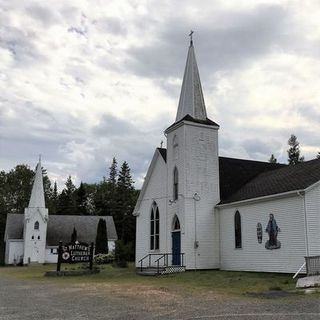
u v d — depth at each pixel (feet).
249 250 89.25
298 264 76.28
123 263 123.85
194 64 110.83
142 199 119.85
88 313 39.06
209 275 82.89
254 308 39.83
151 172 117.19
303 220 75.82
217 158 103.91
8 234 218.18
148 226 115.34
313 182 76.02
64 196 314.55
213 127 104.63
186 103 108.06
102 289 61.67
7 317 37.45
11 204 311.88
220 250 98.89
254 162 116.57
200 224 98.68
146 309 40.83
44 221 211.61
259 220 87.10
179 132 103.50
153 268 92.79
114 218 285.23
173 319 34.88
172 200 103.50
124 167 298.35
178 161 102.47
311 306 39.96
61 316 37.58
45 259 213.25
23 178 318.24
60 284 72.64
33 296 54.03
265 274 81.20
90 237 226.99
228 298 48.21
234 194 101.09
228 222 97.04
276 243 81.71
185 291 56.70
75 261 97.81
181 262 96.37
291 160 229.86
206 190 100.83
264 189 89.51
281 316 34.91
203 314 37.11
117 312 39.29
